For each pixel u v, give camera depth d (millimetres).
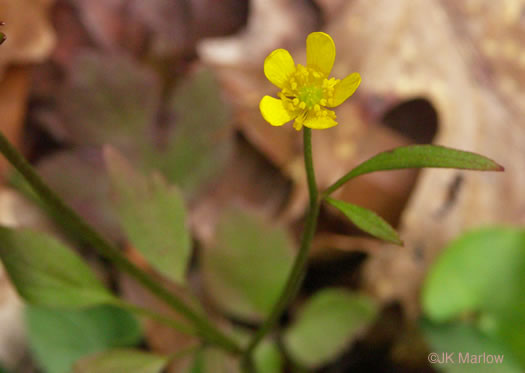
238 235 365
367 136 421
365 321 365
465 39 428
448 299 362
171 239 331
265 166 425
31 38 428
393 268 390
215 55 448
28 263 312
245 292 369
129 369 326
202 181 407
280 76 279
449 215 392
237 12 483
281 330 384
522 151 408
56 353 354
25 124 427
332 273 405
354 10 439
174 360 365
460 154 274
